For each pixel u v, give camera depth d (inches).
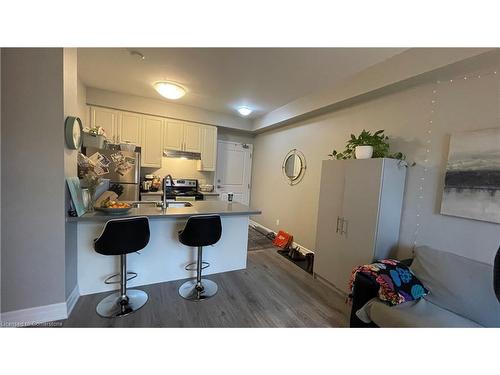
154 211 97.1
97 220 81.6
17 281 70.1
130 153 134.7
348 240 100.4
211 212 102.0
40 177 70.2
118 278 96.0
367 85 101.8
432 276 72.6
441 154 83.7
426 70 79.2
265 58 96.9
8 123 66.1
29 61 66.7
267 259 141.7
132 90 147.0
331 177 110.9
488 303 61.0
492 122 71.3
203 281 107.7
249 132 216.8
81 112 134.7
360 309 72.9
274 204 193.0
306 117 154.0
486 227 71.9
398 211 93.3
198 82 126.2
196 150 183.8
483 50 66.1
